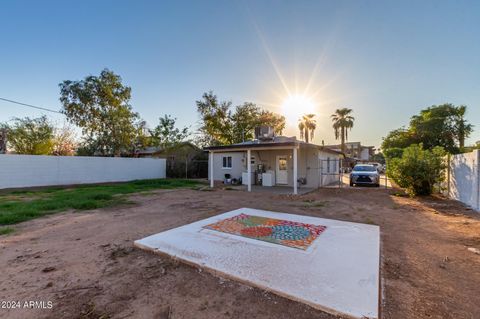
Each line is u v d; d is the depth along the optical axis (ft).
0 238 14.93
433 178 31.78
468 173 24.97
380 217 20.84
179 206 26.02
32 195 33.83
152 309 7.50
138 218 20.31
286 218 19.16
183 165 70.28
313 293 8.00
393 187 45.85
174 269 10.44
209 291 8.58
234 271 9.68
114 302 7.90
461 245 13.55
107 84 72.59
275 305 7.64
